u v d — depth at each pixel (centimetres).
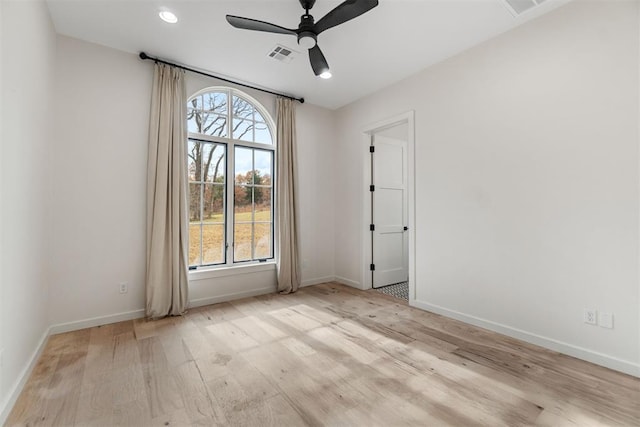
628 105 201
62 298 267
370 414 161
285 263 399
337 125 466
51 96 252
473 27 259
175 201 312
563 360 219
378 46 290
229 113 375
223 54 307
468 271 293
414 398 175
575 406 167
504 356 226
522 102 253
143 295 308
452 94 307
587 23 218
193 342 250
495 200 272
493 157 273
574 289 225
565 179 229
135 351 233
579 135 222
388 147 454
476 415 160
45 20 229
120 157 296
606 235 210
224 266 370
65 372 202
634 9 199
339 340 255
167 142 310
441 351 235
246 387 186
